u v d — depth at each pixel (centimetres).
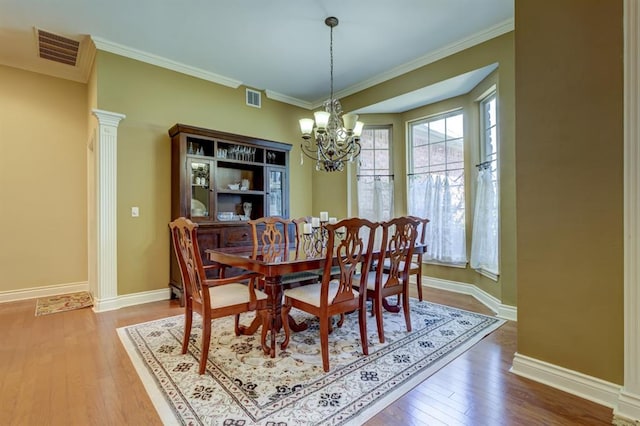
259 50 364
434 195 441
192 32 326
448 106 427
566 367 185
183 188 366
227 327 288
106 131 339
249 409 168
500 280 322
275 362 219
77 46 347
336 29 323
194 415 163
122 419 160
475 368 212
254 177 468
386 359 224
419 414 164
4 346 247
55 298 385
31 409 168
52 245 402
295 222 351
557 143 187
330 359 224
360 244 228
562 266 186
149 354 232
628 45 158
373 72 423
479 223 371
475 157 393
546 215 192
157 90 381
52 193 403
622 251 164
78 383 193
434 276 444
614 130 166
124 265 355
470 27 322
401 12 297
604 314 171
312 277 337
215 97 430
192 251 205
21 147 384
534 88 196
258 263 216
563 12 183
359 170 491
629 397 157
